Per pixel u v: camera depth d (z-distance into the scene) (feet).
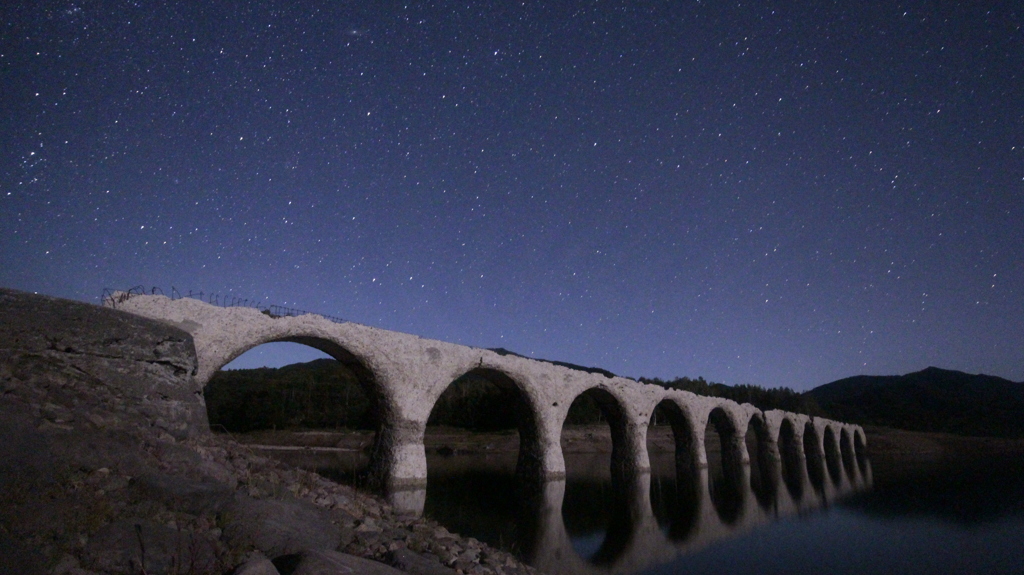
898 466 149.38
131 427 24.90
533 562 40.96
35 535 13.46
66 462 17.40
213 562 15.03
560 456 91.97
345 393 204.03
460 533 48.91
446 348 77.20
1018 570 43.06
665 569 41.16
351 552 20.36
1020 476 118.01
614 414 110.83
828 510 70.74
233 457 29.86
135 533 14.69
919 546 50.37
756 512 68.49
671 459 151.64
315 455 115.96
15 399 21.45
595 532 53.01
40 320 28.19
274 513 20.21
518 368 87.51
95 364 29.43
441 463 133.59
